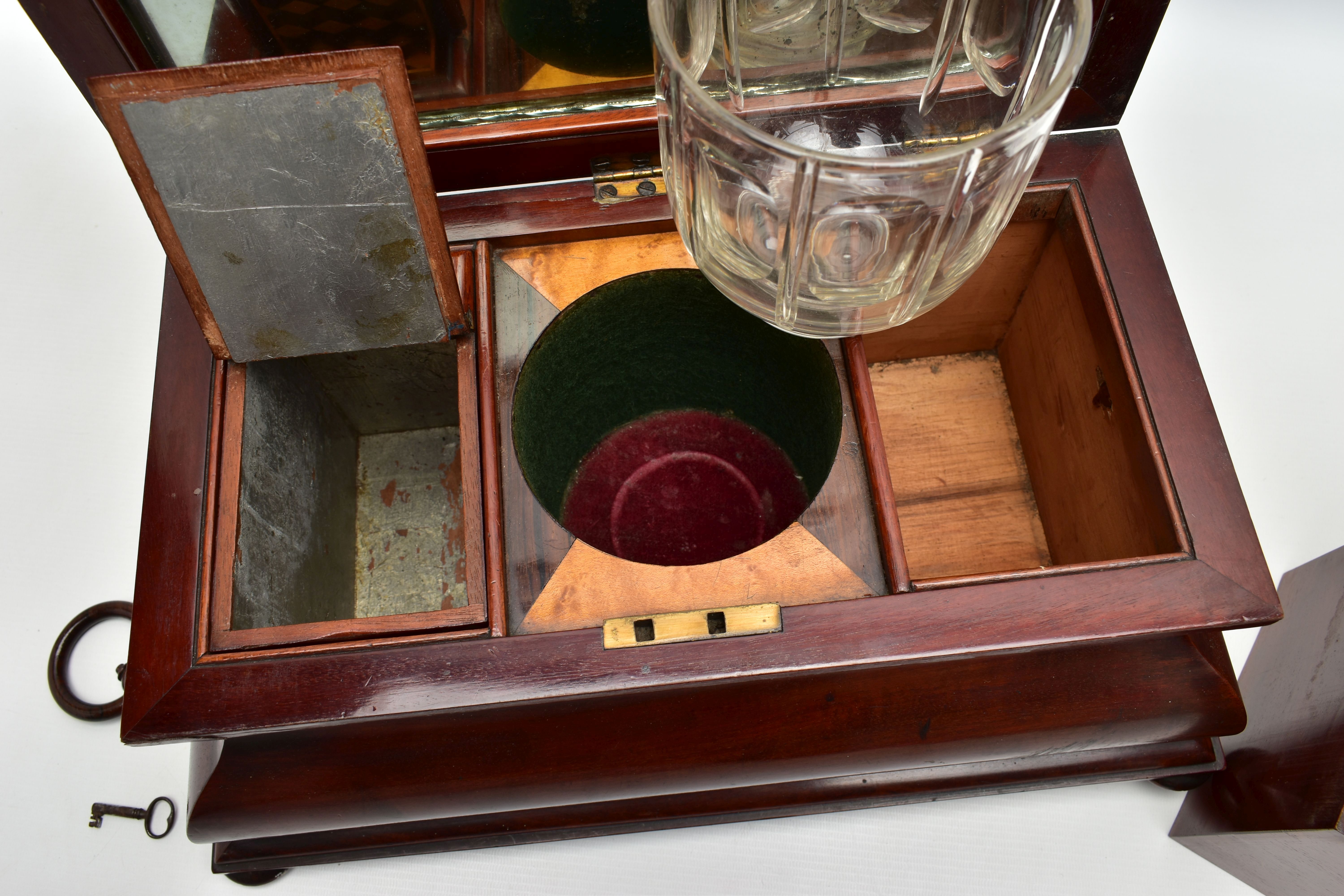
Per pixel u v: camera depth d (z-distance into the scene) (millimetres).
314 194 822
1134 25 873
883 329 854
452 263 889
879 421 901
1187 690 924
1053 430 1066
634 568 852
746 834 1119
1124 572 819
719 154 704
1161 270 921
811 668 800
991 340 1176
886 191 678
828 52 941
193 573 846
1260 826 946
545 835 1067
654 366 1128
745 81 969
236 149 794
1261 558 819
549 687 802
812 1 896
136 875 1102
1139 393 882
